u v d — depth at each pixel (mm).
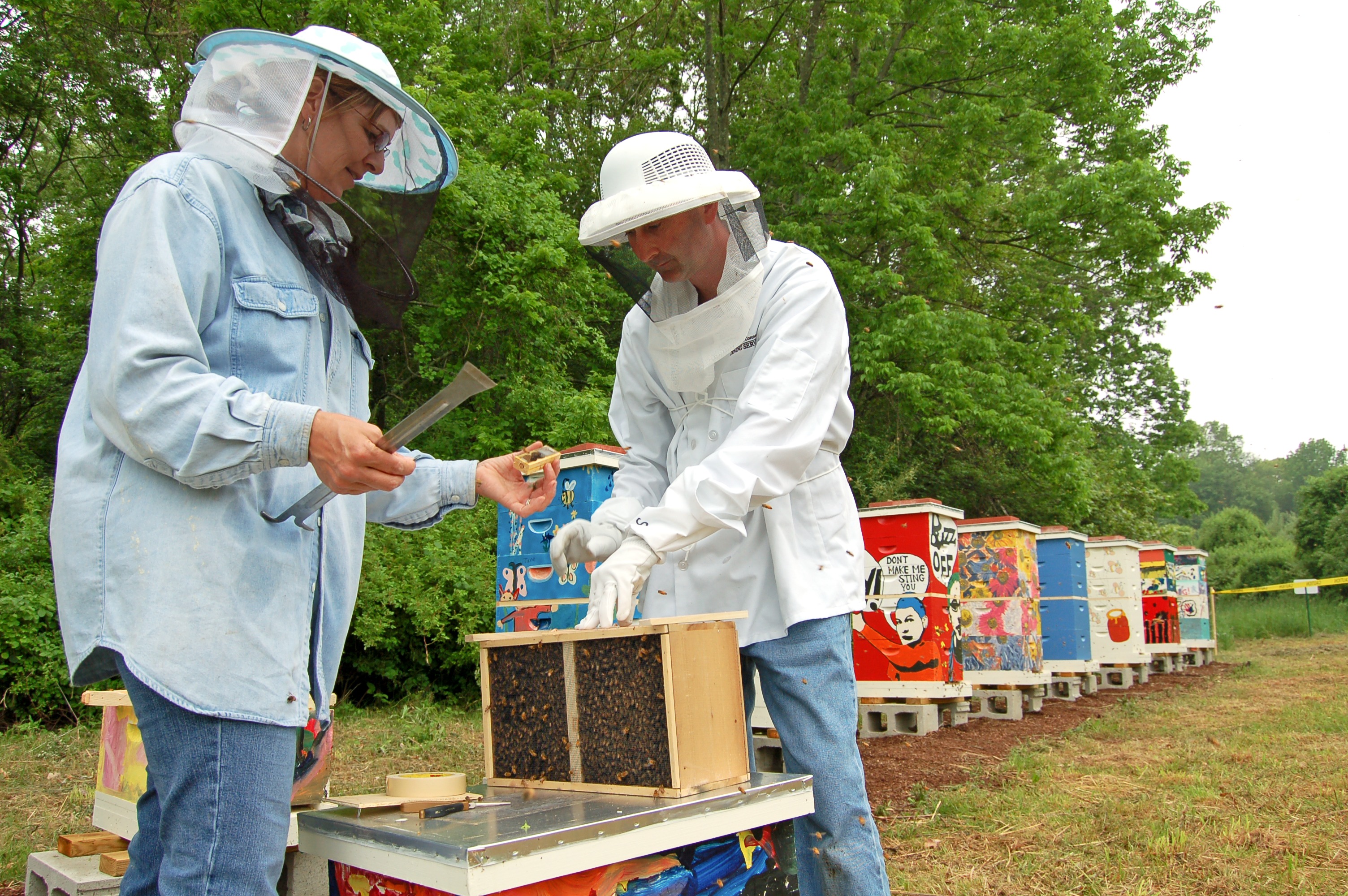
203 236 1505
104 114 13812
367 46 1699
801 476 2248
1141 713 8477
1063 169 20656
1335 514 33156
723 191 2109
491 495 1916
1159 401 26016
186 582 1418
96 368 1430
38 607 6641
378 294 1820
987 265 19594
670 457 2592
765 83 18078
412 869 1586
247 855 1447
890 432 17484
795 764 2289
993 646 8328
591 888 1716
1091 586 11656
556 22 16828
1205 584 15914
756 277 2268
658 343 2412
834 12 15508
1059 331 19391
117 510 1447
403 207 1852
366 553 8164
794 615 2242
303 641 1586
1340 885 3449
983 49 16438
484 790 2150
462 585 8039
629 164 2223
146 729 1442
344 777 5234
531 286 11930
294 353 1629
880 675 7129
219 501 1481
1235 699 9727
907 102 16953
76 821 4199
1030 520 18344
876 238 15258
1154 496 22922
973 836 4117
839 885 2225
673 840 1786
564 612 5746
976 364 15531
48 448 13727
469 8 16922
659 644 1891
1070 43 15758
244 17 11250
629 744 1952
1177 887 3455
